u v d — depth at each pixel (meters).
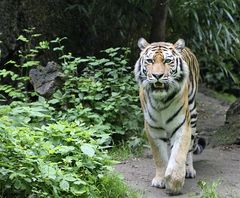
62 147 8.64
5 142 8.34
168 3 14.31
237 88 22.25
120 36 15.43
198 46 15.45
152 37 14.55
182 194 8.83
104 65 12.97
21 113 10.62
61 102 12.02
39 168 8.14
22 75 14.47
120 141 11.98
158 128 9.13
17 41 14.66
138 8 14.62
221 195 8.72
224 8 14.51
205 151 11.72
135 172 10.09
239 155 11.30
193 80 9.95
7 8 14.70
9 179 8.04
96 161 8.95
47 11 14.98
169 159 9.16
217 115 16.75
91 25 14.97
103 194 8.62
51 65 12.72
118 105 12.02
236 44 16.11
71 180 8.13
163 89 8.69
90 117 11.40
